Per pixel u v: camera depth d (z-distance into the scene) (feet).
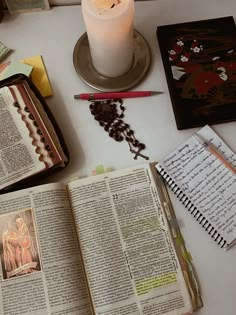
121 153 2.47
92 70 2.63
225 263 2.25
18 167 2.33
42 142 2.37
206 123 2.47
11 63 2.64
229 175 2.36
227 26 2.65
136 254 2.25
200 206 2.32
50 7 2.77
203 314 2.19
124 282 2.21
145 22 2.74
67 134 2.52
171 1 2.77
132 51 2.54
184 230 2.31
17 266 2.23
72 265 2.23
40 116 2.43
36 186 2.33
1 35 2.74
